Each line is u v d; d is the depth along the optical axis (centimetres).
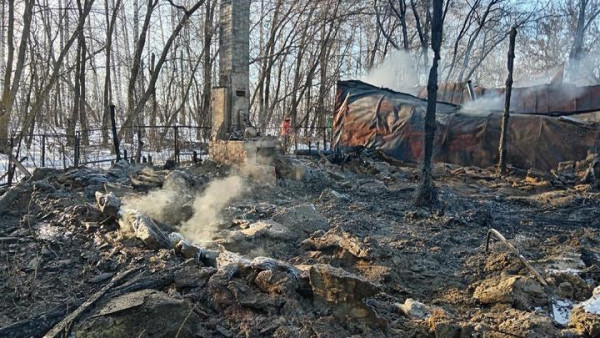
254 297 361
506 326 350
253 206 707
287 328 325
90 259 449
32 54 2009
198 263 431
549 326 351
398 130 1389
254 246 532
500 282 430
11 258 450
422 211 727
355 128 1487
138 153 1258
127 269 421
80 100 2209
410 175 1136
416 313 370
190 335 320
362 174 1128
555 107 1628
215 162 960
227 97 1006
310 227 601
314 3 2453
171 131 2345
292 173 932
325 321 340
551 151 1192
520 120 1248
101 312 325
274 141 934
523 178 1121
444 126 1331
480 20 2702
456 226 666
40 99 1705
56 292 382
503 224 696
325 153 1305
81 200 667
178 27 1866
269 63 2475
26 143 1645
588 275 457
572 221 730
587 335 342
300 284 383
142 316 319
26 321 323
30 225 546
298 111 3288
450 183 1055
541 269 476
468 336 335
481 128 1286
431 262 508
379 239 588
